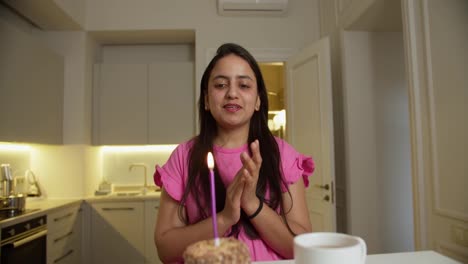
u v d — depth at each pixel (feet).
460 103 4.71
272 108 13.98
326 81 8.02
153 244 9.96
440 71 5.11
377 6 7.14
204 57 10.32
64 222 8.70
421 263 2.20
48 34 10.27
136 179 11.91
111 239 9.90
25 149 9.71
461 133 4.68
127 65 11.20
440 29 5.10
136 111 11.13
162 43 12.03
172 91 11.19
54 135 9.53
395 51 8.71
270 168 2.82
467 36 4.63
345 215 8.70
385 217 8.33
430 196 5.29
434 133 5.22
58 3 8.61
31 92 8.42
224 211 2.32
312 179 8.57
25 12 9.00
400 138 8.52
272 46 10.40
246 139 3.02
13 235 6.43
